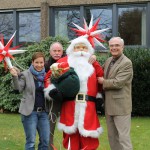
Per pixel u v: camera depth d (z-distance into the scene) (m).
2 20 13.25
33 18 12.90
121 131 4.96
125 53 9.49
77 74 4.86
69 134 4.91
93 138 4.93
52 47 5.41
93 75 4.94
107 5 11.87
